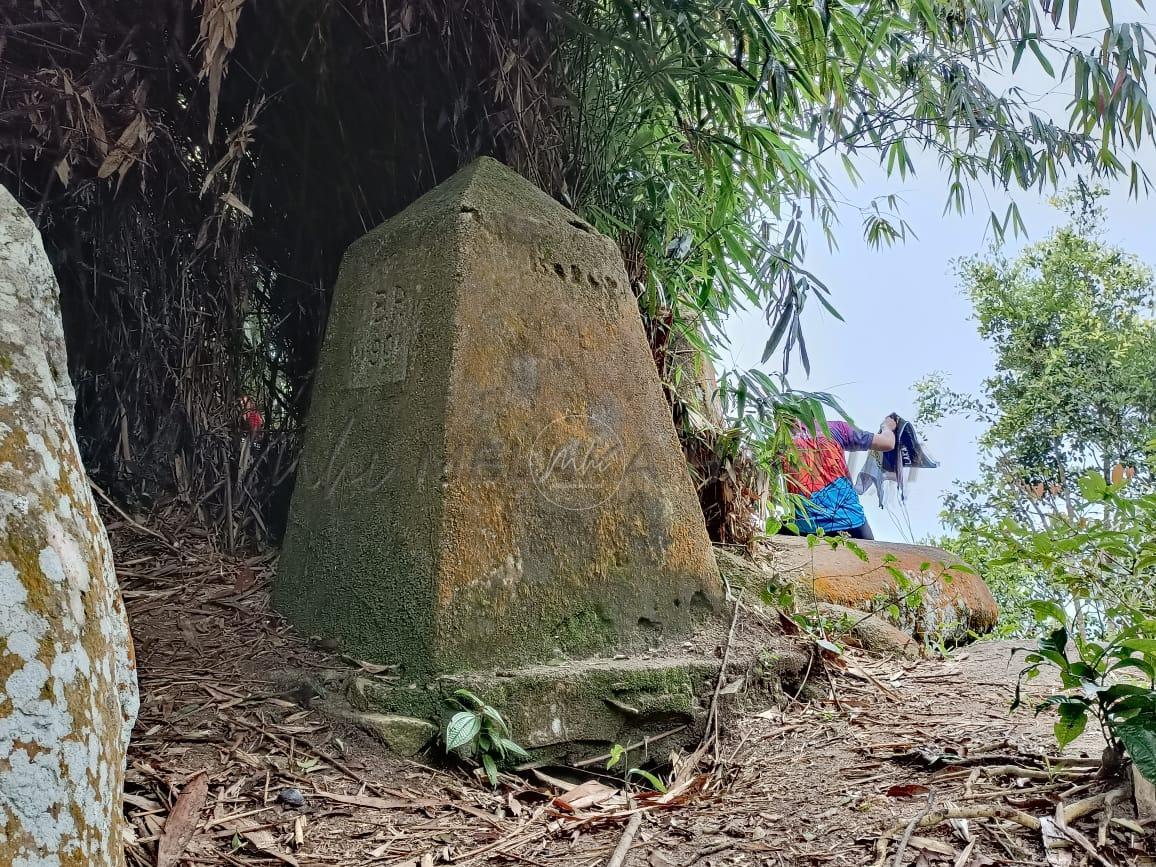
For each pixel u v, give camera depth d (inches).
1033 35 150.3
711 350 161.8
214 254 145.3
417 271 112.7
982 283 343.3
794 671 123.6
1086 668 85.7
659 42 148.3
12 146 123.3
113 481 147.6
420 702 96.7
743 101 163.0
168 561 134.3
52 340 63.8
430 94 137.7
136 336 149.6
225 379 149.2
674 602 118.3
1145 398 308.0
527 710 98.9
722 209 159.8
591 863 78.8
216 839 78.7
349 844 80.4
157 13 121.3
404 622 101.4
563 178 142.2
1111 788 82.1
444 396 104.0
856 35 152.4
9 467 52.4
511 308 111.2
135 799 81.9
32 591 50.6
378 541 107.0
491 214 112.1
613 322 122.7
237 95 135.3
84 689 51.9
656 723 106.6
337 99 137.3
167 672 105.0
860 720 114.5
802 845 80.0
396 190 144.0
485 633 101.1
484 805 90.0
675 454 125.3
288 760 91.4
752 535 169.2
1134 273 329.4
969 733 105.3
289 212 148.0
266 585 129.6
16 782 47.3
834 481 201.0
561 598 107.6
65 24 119.0
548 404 111.8
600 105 148.1
